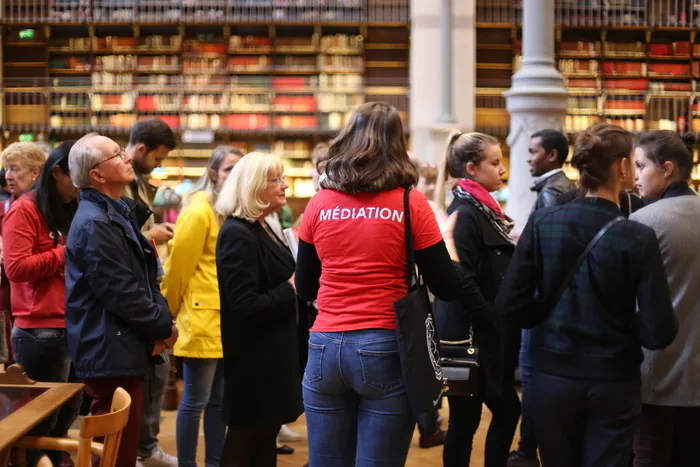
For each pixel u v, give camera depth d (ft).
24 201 10.61
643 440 9.50
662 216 9.14
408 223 7.71
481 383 9.70
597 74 45.62
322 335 7.82
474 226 10.39
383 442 7.70
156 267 10.25
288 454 14.28
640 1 45.27
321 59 46.32
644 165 9.43
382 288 7.70
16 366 8.65
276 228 13.23
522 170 20.36
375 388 7.63
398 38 46.88
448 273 7.87
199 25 46.11
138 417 9.69
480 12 45.83
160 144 12.46
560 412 8.35
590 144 8.29
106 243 9.31
